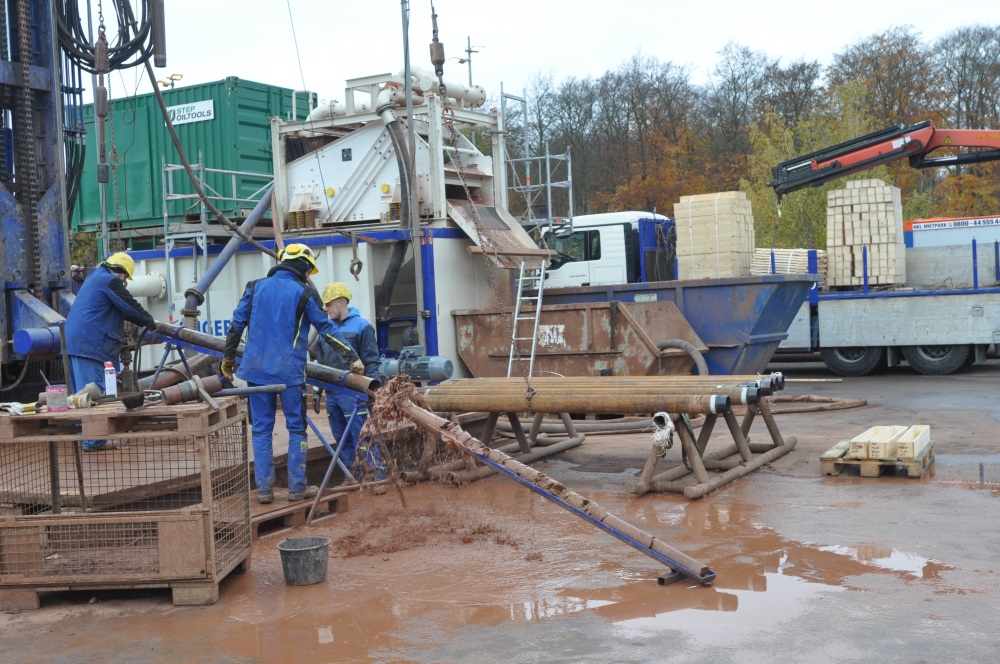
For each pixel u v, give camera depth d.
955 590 5.25
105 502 6.02
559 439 10.77
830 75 43.56
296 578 5.77
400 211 12.48
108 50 10.66
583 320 12.16
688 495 7.82
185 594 5.47
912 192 38.66
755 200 33.06
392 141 12.31
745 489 8.16
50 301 10.70
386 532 7.02
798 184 17.61
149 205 17.16
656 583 5.60
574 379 9.21
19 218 10.40
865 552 6.09
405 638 4.82
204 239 13.81
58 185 10.73
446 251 12.34
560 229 18.17
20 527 5.50
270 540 6.87
